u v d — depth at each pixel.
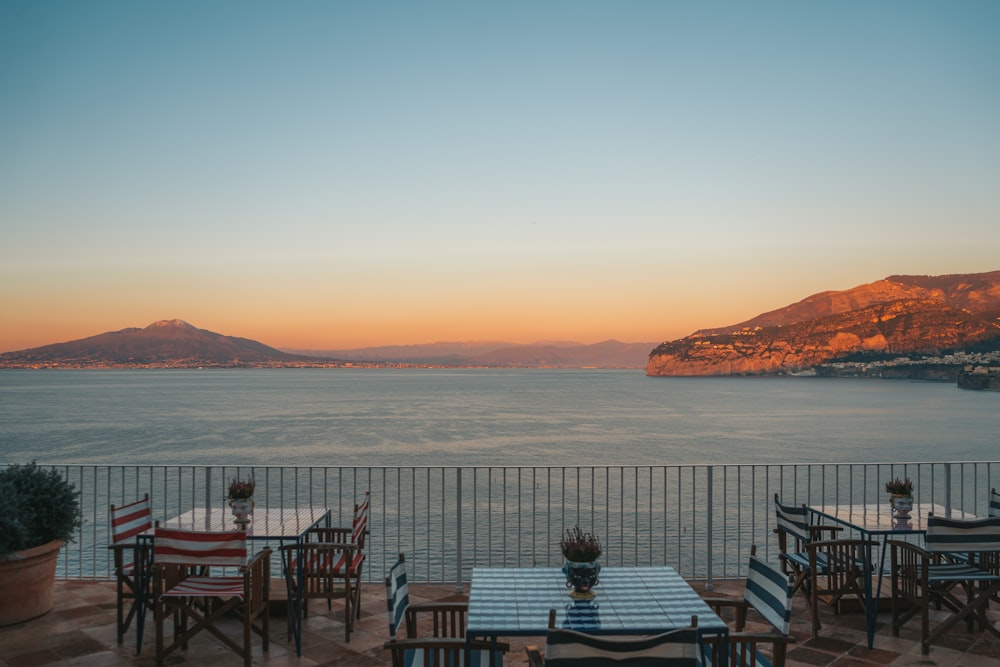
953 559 7.20
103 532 26.92
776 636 4.39
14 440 68.31
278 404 128.62
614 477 48.16
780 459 60.28
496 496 37.62
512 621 4.38
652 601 4.75
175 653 6.31
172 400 139.50
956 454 65.38
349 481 45.03
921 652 6.25
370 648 6.42
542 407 126.75
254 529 6.72
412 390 199.88
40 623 7.01
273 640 6.61
